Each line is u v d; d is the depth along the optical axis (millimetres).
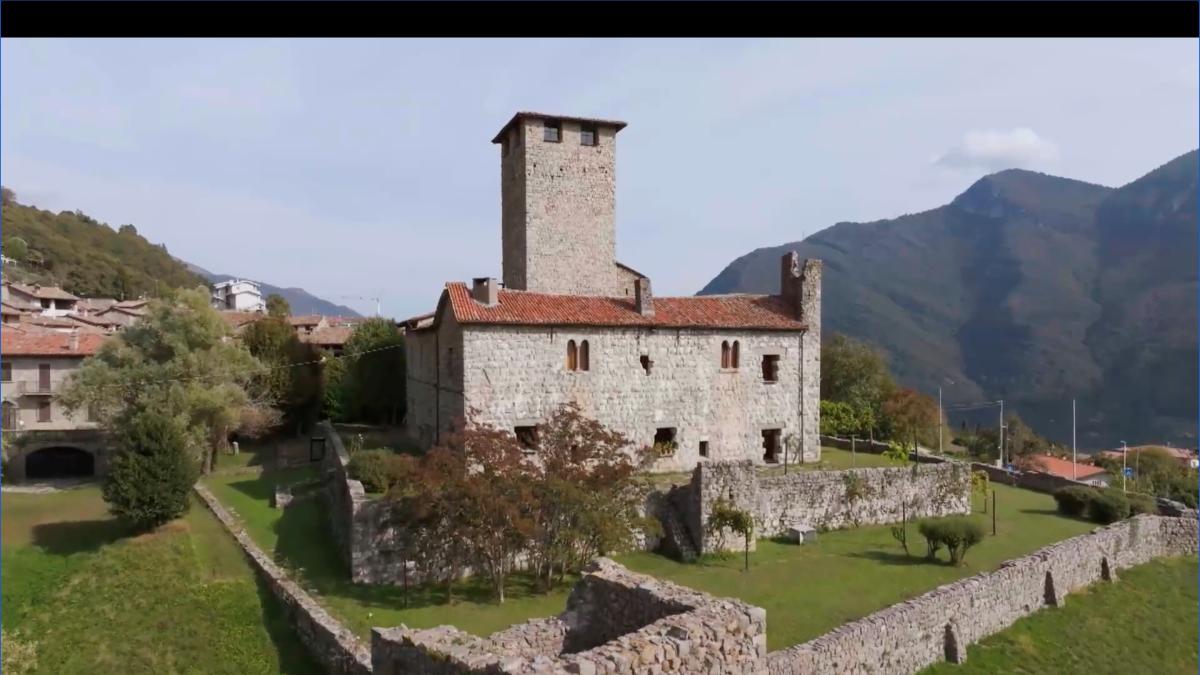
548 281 43281
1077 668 21391
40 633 22594
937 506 35094
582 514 23953
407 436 44250
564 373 33438
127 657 21312
